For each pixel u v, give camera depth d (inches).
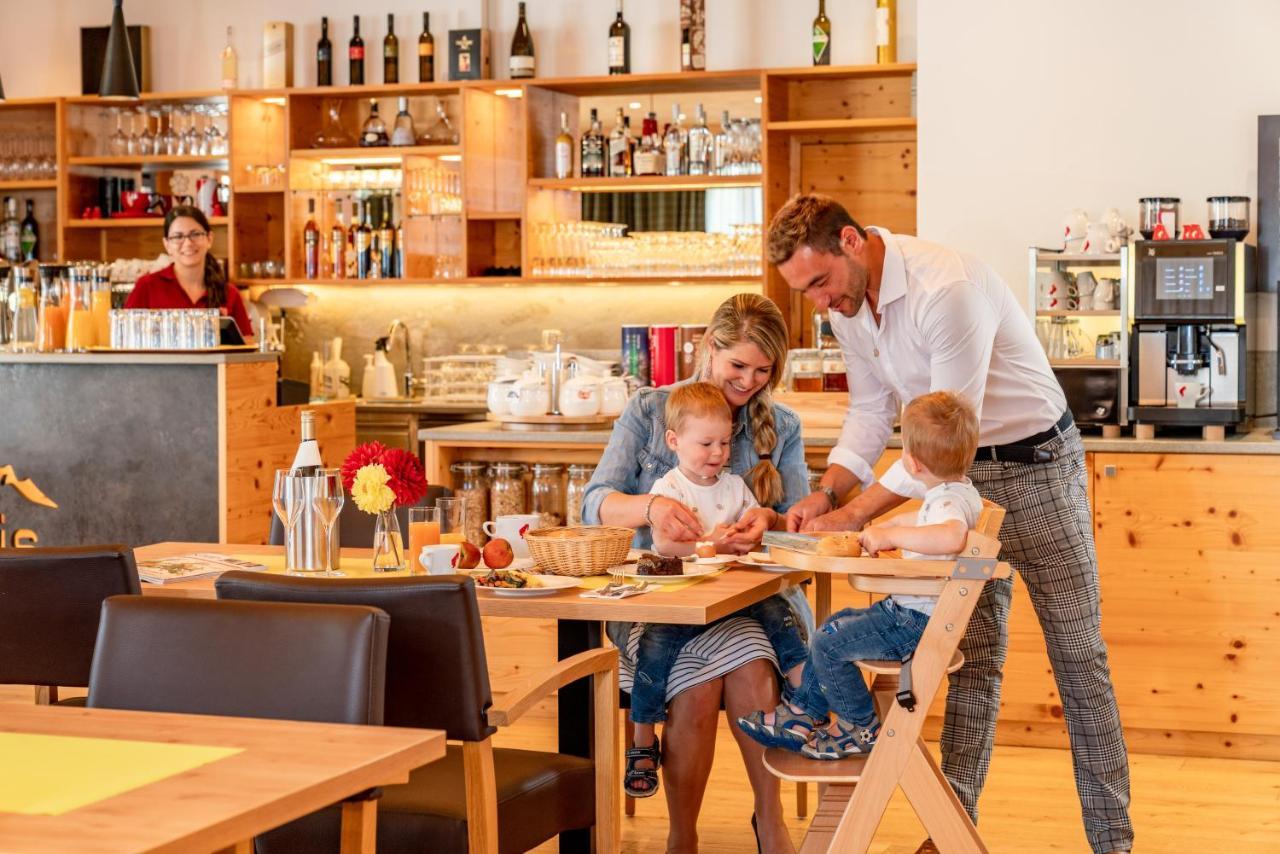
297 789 60.2
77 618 110.8
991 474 139.2
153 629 86.9
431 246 289.1
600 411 201.6
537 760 110.1
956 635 108.7
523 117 281.9
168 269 258.7
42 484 234.4
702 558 129.1
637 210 285.0
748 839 152.7
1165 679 183.3
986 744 139.8
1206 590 181.2
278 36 299.6
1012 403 138.1
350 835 79.3
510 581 117.1
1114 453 183.2
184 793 59.6
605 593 115.1
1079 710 142.0
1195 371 184.9
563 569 124.8
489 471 201.8
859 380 148.2
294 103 295.6
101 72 313.1
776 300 273.4
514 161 294.2
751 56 279.6
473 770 96.1
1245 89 203.3
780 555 112.0
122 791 60.1
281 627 84.4
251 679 84.0
